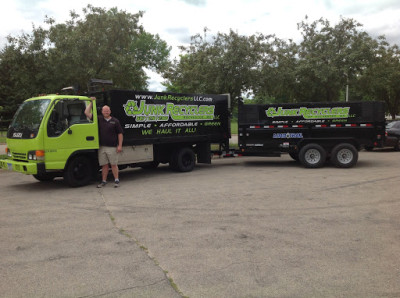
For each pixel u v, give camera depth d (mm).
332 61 19125
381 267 3838
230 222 5559
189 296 3236
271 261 4023
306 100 22141
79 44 15641
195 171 11445
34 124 8039
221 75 17016
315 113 11922
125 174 11000
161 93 10422
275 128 12297
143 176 10477
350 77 19797
